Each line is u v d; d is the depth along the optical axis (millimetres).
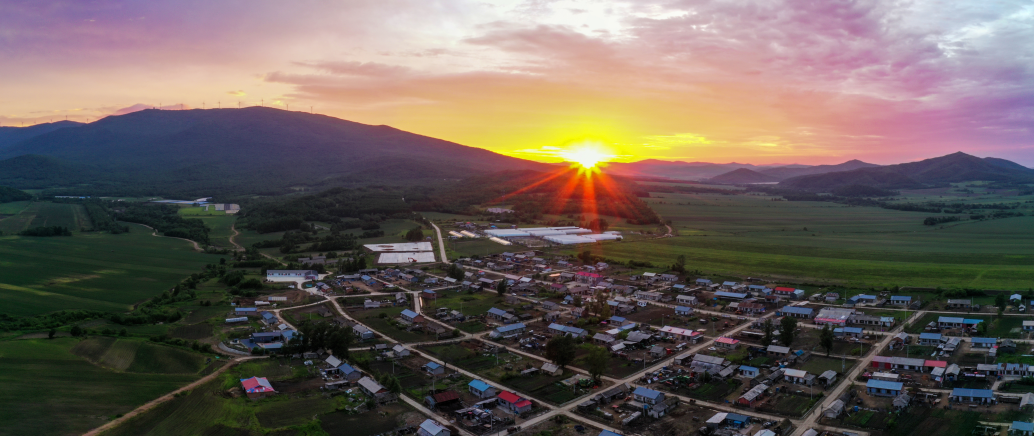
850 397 121438
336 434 106875
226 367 140750
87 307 191875
